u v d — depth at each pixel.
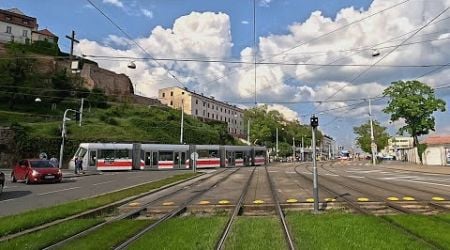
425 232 8.97
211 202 15.51
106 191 21.33
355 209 13.23
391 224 10.08
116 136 63.72
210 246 8.03
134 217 13.17
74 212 12.99
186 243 8.32
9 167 49.50
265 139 102.38
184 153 49.12
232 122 130.75
